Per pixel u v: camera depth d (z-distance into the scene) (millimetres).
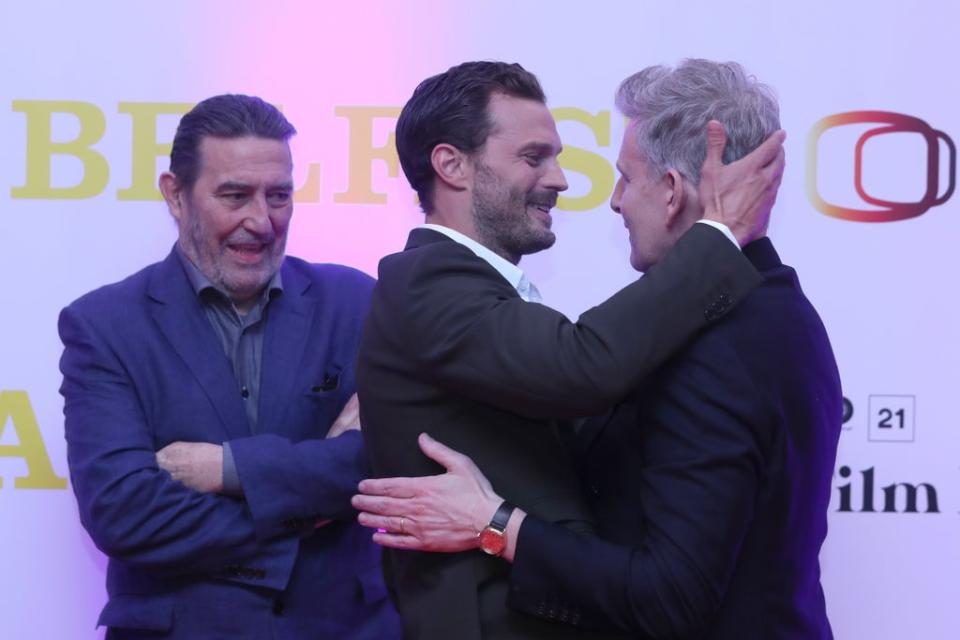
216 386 3062
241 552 2959
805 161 3785
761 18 3785
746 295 2211
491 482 2348
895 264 3787
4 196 3785
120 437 2947
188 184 3094
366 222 3812
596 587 2158
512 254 2656
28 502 3779
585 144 3822
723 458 2131
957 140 3771
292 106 3807
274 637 2996
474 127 2580
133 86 3789
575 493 2387
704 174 2277
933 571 3785
